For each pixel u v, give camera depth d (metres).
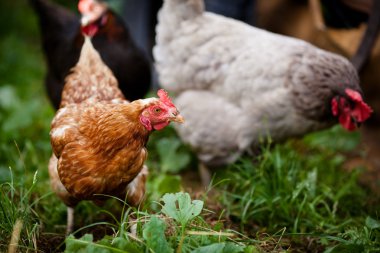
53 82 1.80
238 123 1.64
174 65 1.72
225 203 1.53
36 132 2.07
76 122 1.29
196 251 1.17
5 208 1.32
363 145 2.10
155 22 2.50
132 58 1.73
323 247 1.41
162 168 1.83
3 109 2.26
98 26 1.69
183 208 1.22
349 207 1.61
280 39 1.65
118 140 1.24
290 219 1.50
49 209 1.51
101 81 1.44
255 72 1.60
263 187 1.56
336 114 1.57
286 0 2.24
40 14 1.86
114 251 1.16
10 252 1.21
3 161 1.85
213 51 1.66
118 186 1.28
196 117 1.68
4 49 2.94
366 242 1.32
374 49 2.06
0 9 3.48
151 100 1.25
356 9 2.05
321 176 1.74
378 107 2.13
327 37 2.08
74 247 1.17
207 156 1.71
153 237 1.17
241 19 2.14
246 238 1.33
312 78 1.56
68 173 1.26
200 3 1.70
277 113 1.59
